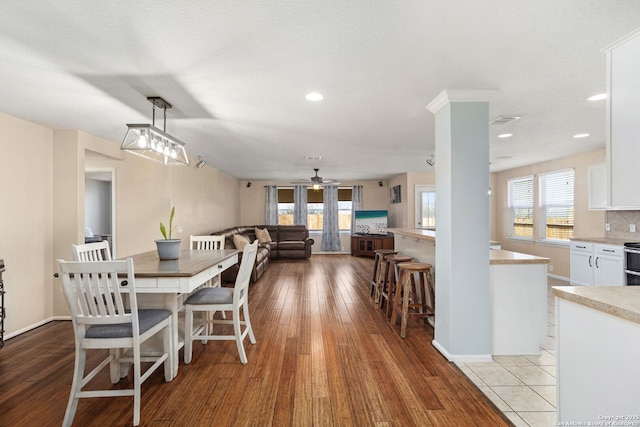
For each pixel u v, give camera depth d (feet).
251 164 22.06
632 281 13.53
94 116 11.10
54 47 6.44
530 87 8.73
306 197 33.09
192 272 8.08
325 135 13.94
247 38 6.17
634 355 4.00
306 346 10.30
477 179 9.14
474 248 9.18
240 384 8.02
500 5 5.25
